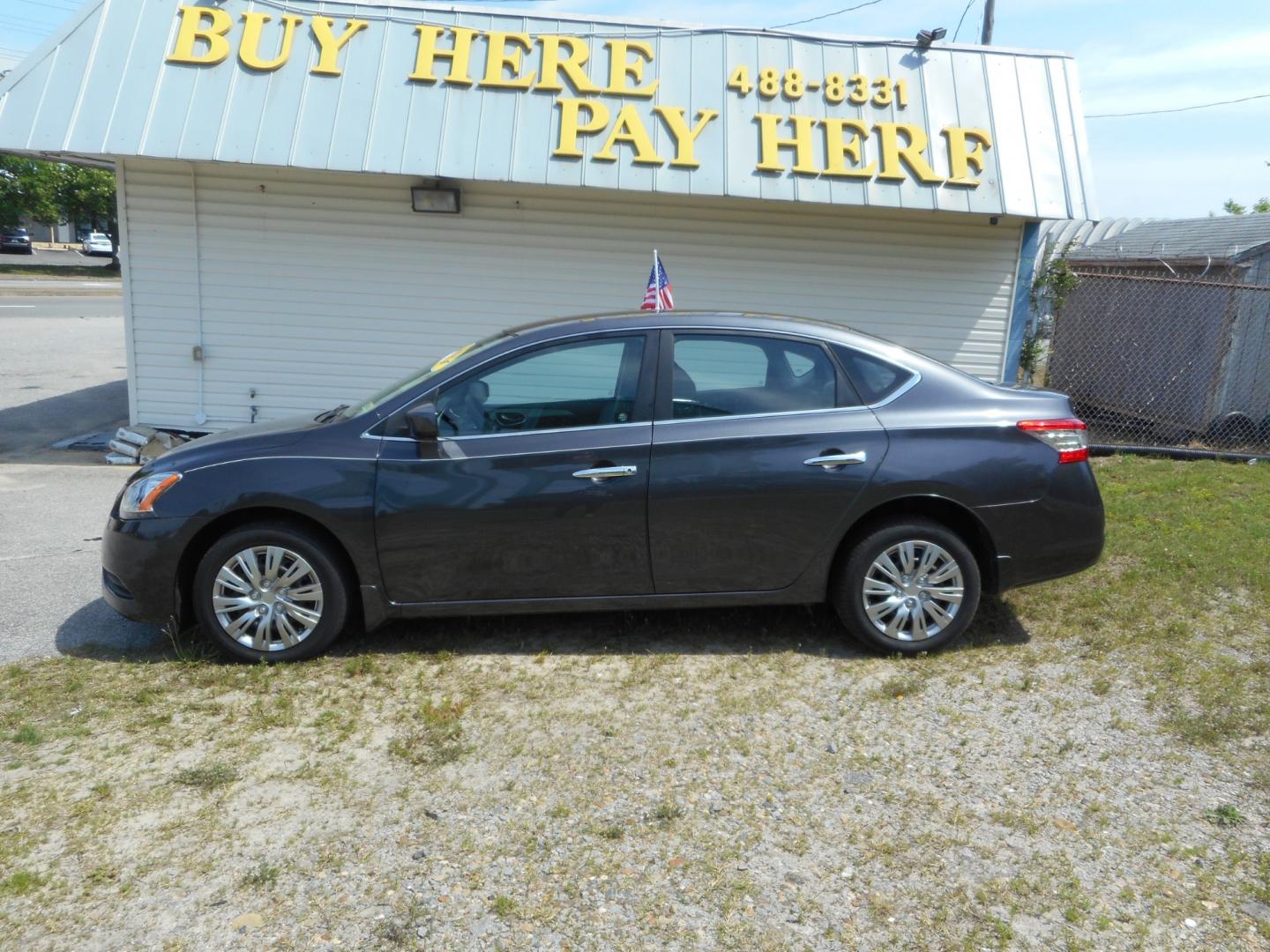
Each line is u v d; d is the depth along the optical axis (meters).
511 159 9.18
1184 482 8.97
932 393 4.97
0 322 23.28
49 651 5.00
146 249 9.98
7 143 8.88
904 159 9.57
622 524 4.77
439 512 4.71
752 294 10.41
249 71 9.24
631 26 9.80
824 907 3.12
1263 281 11.09
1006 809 3.63
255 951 2.90
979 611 5.56
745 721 4.30
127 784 3.75
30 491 8.57
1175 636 5.21
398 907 3.10
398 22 9.52
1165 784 3.80
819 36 9.96
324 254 10.09
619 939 2.97
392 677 4.72
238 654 4.81
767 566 4.89
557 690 4.60
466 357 4.93
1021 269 10.48
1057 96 10.07
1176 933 2.98
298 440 4.83
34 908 3.07
